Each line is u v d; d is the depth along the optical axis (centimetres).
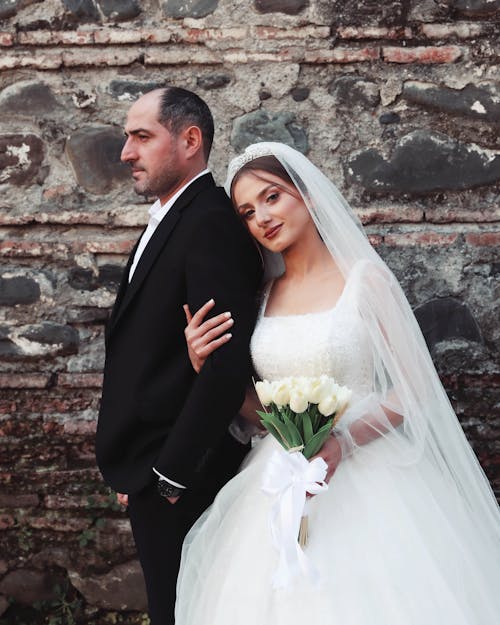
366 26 344
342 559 223
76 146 358
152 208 302
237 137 351
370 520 229
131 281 280
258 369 257
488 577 234
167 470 254
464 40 341
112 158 358
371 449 245
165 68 354
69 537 355
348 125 346
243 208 259
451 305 340
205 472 277
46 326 359
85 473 355
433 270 341
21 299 361
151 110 285
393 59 343
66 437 357
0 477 358
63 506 355
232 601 228
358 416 243
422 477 243
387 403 246
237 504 252
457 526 238
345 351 243
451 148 342
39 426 359
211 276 259
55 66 356
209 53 351
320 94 348
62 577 356
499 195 340
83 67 357
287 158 253
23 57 357
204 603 240
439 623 212
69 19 356
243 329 256
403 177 343
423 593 216
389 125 344
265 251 279
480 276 339
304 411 225
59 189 360
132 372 273
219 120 351
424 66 343
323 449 234
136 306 277
